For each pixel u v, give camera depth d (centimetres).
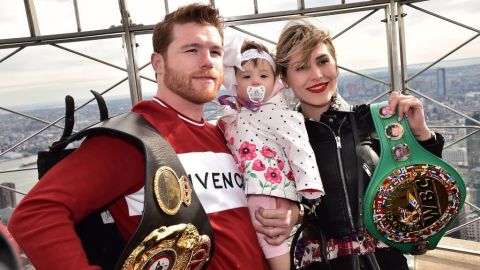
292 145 165
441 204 166
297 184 161
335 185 167
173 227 114
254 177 162
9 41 400
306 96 177
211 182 142
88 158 119
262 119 173
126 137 117
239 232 144
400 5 394
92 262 132
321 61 175
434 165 164
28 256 107
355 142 170
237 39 177
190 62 143
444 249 411
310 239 176
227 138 175
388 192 161
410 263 389
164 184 114
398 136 165
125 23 399
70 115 131
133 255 106
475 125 415
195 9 147
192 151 142
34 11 406
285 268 165
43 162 132
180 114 150
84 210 116
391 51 399
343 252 168
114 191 123
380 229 163
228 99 179
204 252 127
